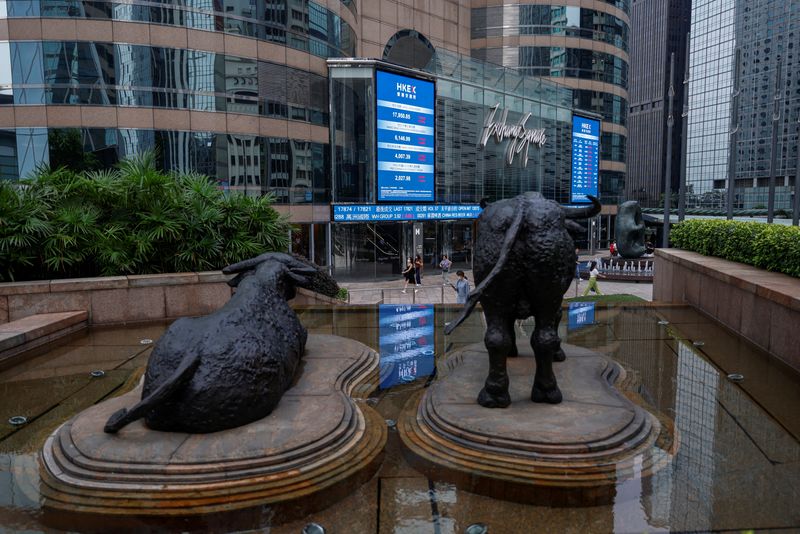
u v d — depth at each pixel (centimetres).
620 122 4706
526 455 371
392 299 1888
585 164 4056
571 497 333
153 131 2186
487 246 425
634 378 569
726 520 309
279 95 2450
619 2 4556
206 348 400
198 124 2259
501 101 3331
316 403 450
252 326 441
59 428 425
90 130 2119
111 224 916
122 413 385
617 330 800
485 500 332
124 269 902
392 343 720
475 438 391
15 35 2072
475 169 3219
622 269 2883
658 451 392
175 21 2197
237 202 1036
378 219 2723
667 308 977
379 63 2631
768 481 353
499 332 430
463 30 4262
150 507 321
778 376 579
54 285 797
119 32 2127
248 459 356
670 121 2308
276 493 337
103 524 309
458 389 484
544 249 404
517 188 3475
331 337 693
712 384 552
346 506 327
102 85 2120
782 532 298
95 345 714
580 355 594
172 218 940
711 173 8206
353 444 397
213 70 2278
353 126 2691
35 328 700
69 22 2081
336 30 2753
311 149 2592
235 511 319
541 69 4322
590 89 4453
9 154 2098
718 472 364
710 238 1095
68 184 933
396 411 482
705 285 918
